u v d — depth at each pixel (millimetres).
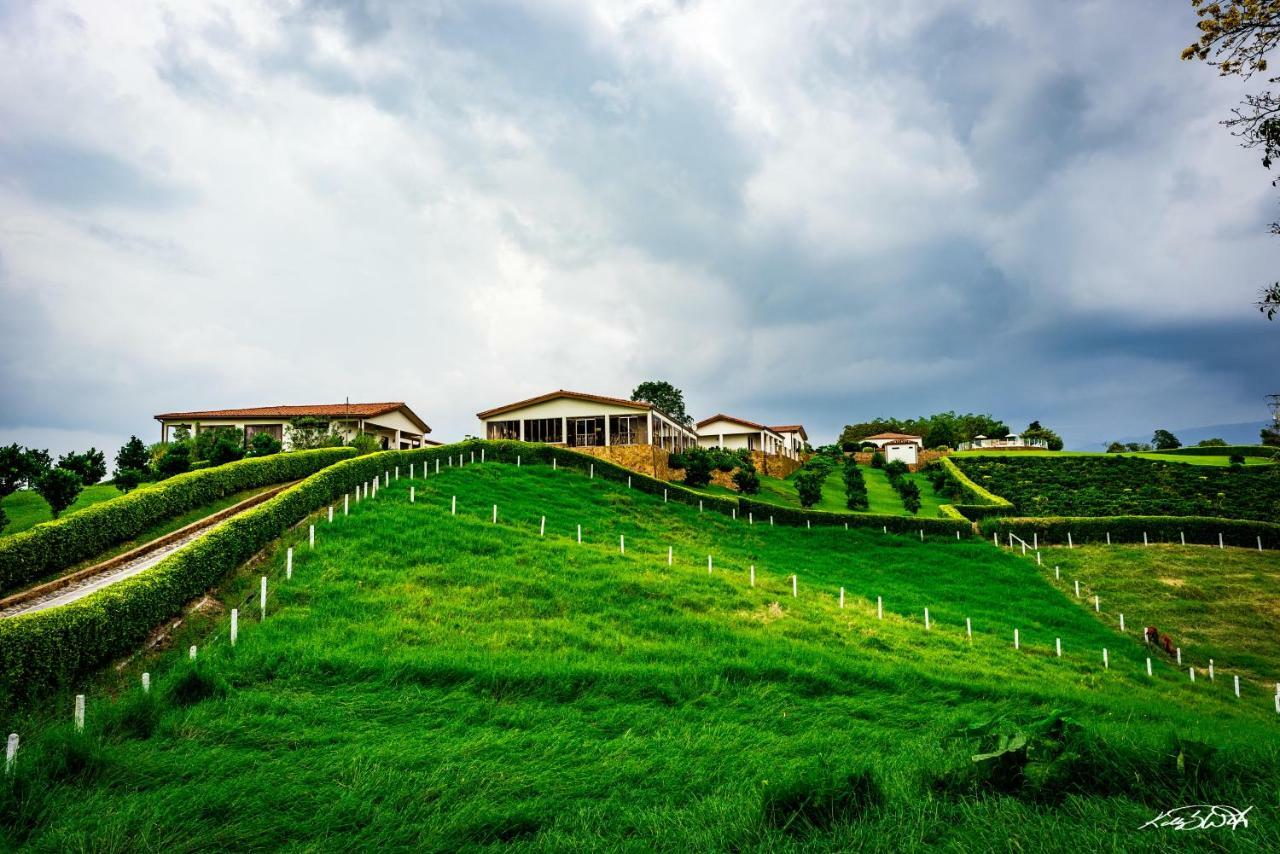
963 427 146125
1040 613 32500
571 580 24812
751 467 59938
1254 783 5898
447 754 10273
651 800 8562
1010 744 6383
